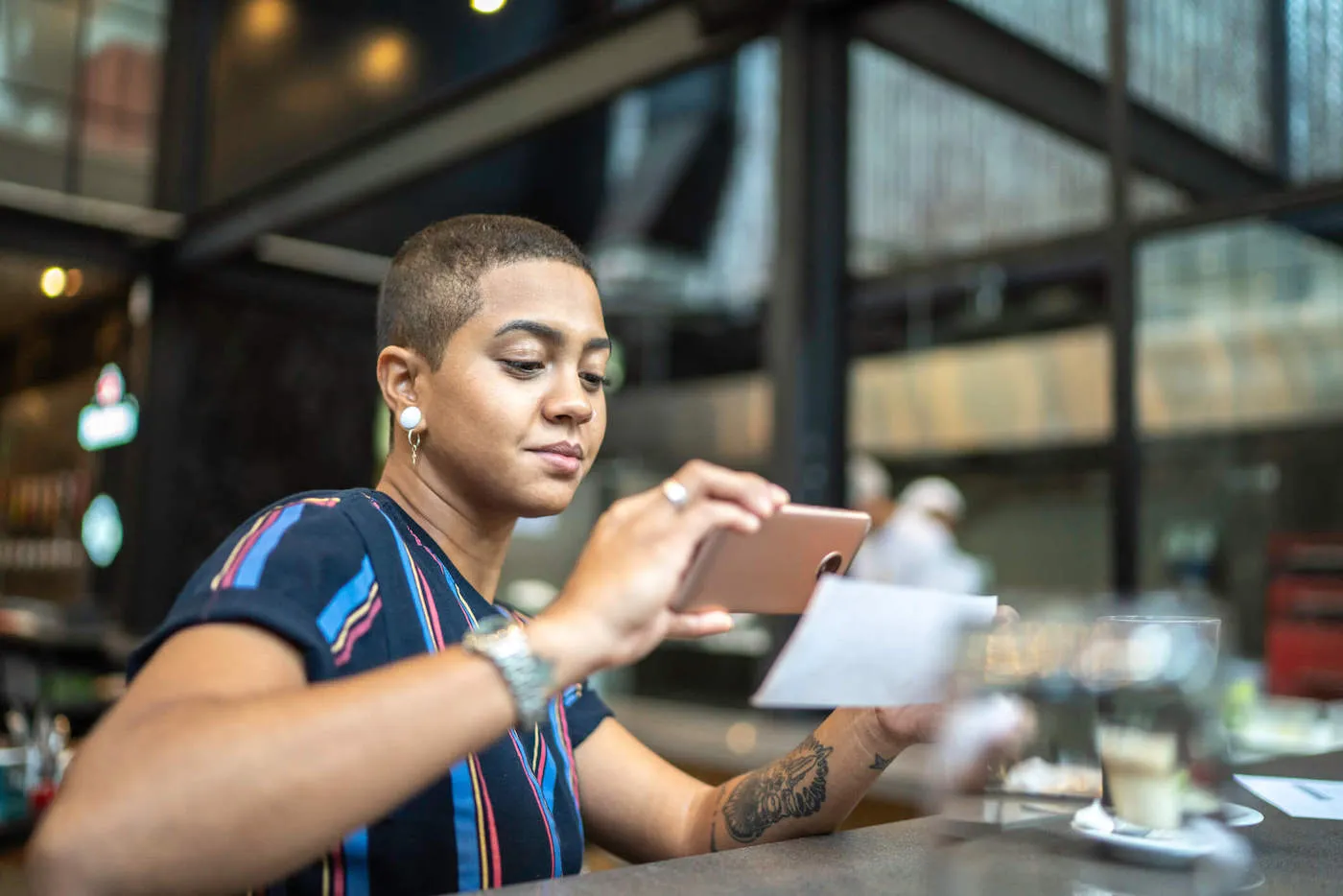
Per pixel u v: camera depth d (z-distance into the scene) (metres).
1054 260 3.39
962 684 0.63
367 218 6.24
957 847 0.62
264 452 6.95
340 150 5.05
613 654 0.54
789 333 3.55
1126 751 0.63
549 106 4.14
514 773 0.74
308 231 5.95
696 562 0.56
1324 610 3.74
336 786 0.48
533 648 0.53
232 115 5.98
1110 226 3.22
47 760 1.94
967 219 5.05
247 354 6.91
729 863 0.65
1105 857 0.63
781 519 0.58
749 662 4.62
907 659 0.63
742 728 3.65
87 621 6.31
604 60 3.97
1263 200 2.91
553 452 0.77
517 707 0.52
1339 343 4.68
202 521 6.70
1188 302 5.16
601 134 7.86
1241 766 1.06
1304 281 4.77
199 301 6.70
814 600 0.56
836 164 3.64
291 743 0.48
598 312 0.80
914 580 4.17
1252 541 5.03
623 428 7.45
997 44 3.79
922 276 3.64
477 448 0.76
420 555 0.75
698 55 3.66
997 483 5.94
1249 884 0.61
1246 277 4.95
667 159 8.11
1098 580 5.48
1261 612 4.97
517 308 0.76
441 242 0.80
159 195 6.15
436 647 0.70
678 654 4.92
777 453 3.56
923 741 0.78
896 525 4.29
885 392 6.13
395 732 0.49
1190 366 5.19
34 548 7.67
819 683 0.61
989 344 5.65
